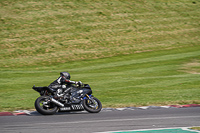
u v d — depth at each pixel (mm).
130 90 59750
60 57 130625
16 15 176000
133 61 118062
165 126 29344
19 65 114562
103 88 62719
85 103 37688
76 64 116625
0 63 115938
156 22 194750
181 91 57938
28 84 70375
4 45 139750
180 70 93312
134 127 28688
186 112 38125
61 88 37406
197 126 29578
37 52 136125
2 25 162000
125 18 194250
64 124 29875
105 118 33688
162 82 70125
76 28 171375
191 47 154625
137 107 42344
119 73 89062
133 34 172875
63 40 154000
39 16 179125
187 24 197375
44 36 155875
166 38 171625
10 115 35219
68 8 196250
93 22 182250
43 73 93625
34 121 31438
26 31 159125
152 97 51844
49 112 35438
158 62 112438
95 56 134250
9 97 52406
